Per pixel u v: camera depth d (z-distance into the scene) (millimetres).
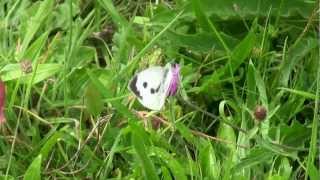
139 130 543
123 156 564
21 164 558
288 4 636
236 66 608
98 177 554
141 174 534
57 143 564
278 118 589
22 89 608
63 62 634
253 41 599
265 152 535
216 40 629
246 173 536
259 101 590
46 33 635
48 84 615
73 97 610
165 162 537
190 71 618
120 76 609
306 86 618
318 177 514
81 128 583
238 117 585
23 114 590
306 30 616
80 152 562
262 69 625
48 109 601
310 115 605
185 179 522
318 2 618
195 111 596
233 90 614
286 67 614
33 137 577
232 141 563
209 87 607
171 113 558
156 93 518
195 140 562
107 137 572
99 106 553
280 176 518
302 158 568
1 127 571
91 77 568
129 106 594
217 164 546
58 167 565
